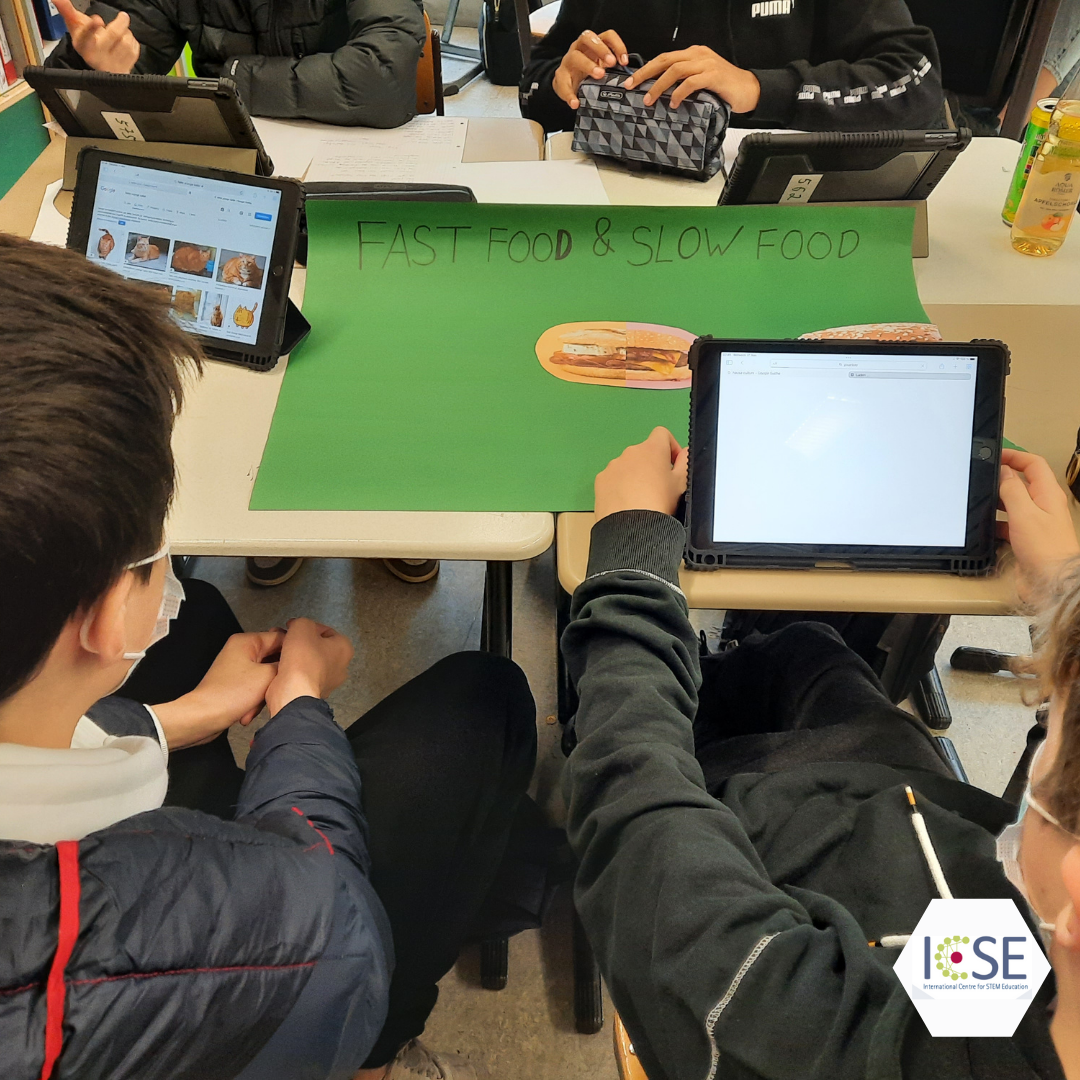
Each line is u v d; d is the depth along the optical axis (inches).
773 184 49.3
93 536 15.2
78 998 15.8
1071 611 15.7
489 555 35.5
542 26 86.3
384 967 24.0
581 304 47.6
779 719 38.5
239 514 36.3
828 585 34.0
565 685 58.4
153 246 43.6
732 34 74.4
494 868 38.2
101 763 18.6
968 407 33.5
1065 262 54.4
